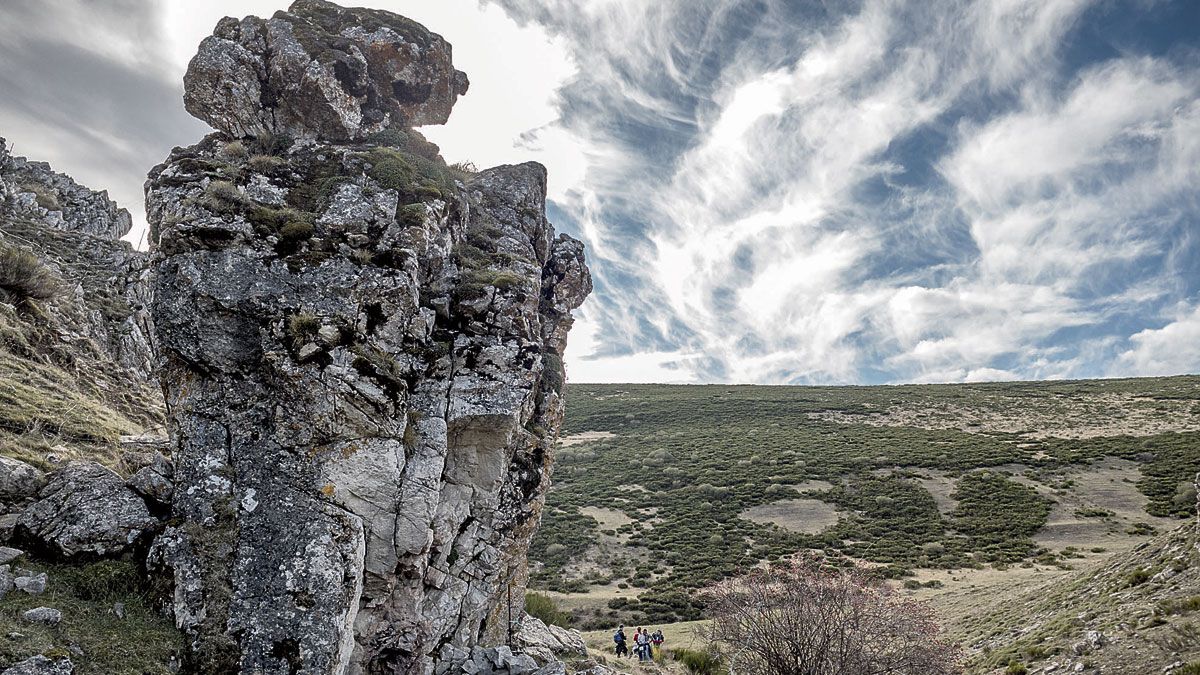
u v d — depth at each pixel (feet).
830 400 425.28
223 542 39.47
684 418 390.42
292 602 38.27
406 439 47.65
